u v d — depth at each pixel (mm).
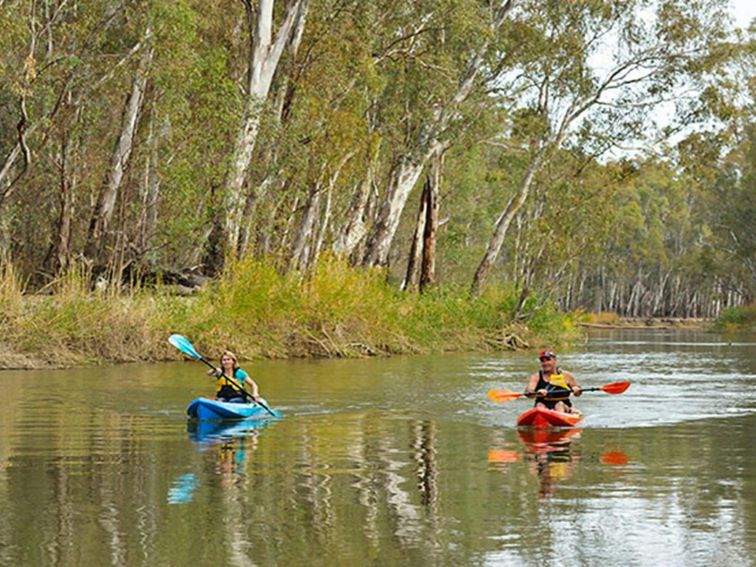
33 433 13406
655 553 7398
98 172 35625
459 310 39281
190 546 7543
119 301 26953
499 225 44094
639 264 106812
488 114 41688
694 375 25438
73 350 25531
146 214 34750
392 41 39250
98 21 30266
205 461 11188
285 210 37125
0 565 7070
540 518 8453
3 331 24781
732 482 10102
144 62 30484
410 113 40562
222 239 31891
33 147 33219
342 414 15938
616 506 8922
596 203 41719
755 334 67062
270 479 10125
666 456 11773
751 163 76688
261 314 30078
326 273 32531
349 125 34688
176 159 32469
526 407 17031
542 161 42469
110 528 8055
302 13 33969
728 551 7457
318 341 30828
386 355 32844
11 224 35969
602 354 36875
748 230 81125
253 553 7371
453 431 13977
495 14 42219
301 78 34750
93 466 10836
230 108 31750
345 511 8680
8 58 29938
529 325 42469
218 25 36344
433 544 7625
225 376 15750
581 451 12164
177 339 15633
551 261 41781
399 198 40844
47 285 27156
